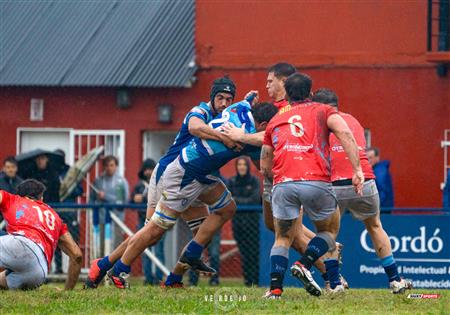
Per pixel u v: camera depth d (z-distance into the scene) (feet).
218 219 118.01
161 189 115.14
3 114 229.04
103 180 192.24
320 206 98.89
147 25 229.25
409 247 160.76
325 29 214.07
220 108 112.88
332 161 112.88
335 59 213.25
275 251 101.14
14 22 234.58
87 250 172.76
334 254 106.73
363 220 115.03
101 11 233.96
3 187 172.24
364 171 112.57
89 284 120.98
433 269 160.15
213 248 176.86
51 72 224.53
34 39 230.89
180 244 183.21
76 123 226.17
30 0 238.48
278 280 101.55
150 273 172.76
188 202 114.73
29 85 224.53
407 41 210.38
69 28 232.12
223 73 218.79
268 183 112.37
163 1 233.76
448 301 101.50
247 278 169.27
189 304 97.04
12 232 120.98
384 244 114.21
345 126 97.91
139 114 223.71
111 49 226.58
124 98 223.30
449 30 203.82
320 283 152.97
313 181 98.02
